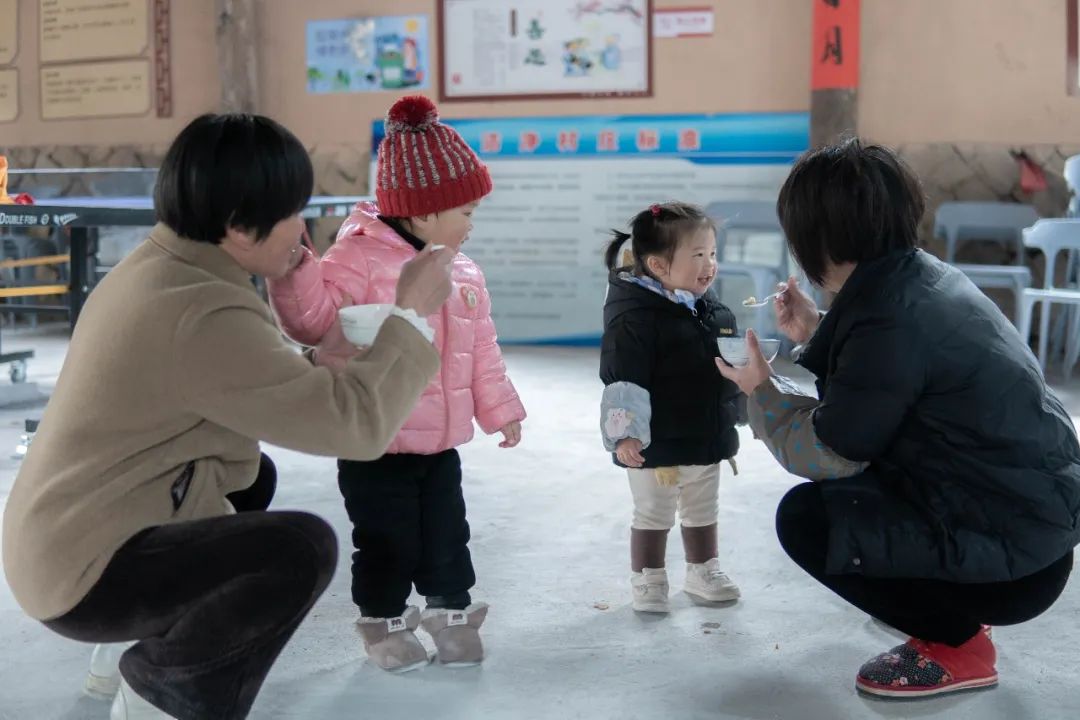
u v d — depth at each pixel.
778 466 3.98
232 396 1.59
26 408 5.15
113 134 8.26
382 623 2.26
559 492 3.69
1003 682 2.18
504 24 7.21
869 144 2.12
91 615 1.65
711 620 2.54
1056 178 6.59
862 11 6.79
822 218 2.04
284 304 2.00
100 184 6.88
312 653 2.35
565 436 4.55
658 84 7.05
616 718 2.04
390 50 7.46
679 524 3.27
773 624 2.52
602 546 3.11
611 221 7.12
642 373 2.53
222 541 1.62
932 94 6.76
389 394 1.68
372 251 2.21
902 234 2.05
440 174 2.18
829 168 2.04
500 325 7.36
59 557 1.60
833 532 1.99
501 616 2.58
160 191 1.67
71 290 5.27
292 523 1.64
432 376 1.77
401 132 2.20
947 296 1.99
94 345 1.62
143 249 1.70
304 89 7.69
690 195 7.00
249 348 1.59
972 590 2.04
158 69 8.09
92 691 2.13
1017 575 1.97
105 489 1.60
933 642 2.14
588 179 7.13
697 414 2.57
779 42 6.86
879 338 1.96
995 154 6.66
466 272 2.32
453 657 2.27
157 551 1.62
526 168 7.21
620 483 3.80
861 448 1.98
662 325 2.55
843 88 6.66
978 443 1.96
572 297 7.23
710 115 6.93
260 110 7.79
